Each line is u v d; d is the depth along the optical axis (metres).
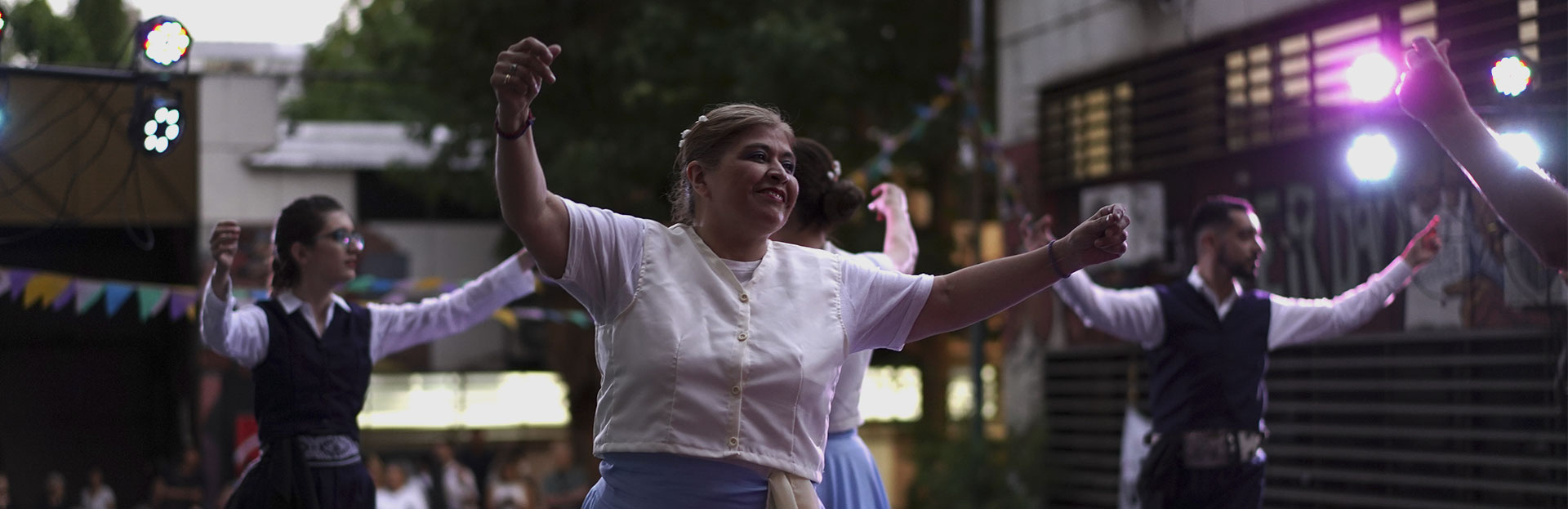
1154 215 9.44
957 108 13.52
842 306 2.68
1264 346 4.75
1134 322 4.71
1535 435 6.54
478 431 14.76
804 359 2.59
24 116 11.52
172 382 16.47
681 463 2.56
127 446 16.77
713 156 2.64
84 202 11.86
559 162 12.86
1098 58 10.09
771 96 12.51
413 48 14.41
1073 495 10.02
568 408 15.66
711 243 2.67
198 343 13.77
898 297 2.71
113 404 16.77
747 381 2.55
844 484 4.12
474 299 4.57
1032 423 10.51
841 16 12.94
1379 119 7.22
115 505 16.55
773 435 2.58
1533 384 6.48
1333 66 7.88
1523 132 5.29
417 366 16.23
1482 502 7.02
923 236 14.80
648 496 2.58
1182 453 4.70
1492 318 6.58
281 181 15.56
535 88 2.41
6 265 15.97
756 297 2.62
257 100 15.05
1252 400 4.71
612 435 2.60
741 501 2.57
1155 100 9.59
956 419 12.52
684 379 2.55
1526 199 2.56
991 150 11.98
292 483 4.14
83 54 12.23
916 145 13.69
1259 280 8.49
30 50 11.91
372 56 16.28
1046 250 2.60
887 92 13.70
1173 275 9.23
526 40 2.38
